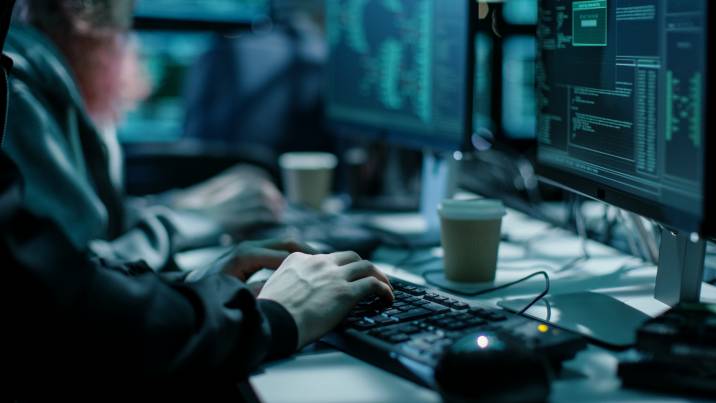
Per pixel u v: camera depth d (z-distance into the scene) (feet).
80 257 2.74
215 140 8.41
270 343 2.86
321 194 6.72
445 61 4.99
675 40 2.93
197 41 8.63
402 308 3.23
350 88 6.59
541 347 2.64
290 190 6.73
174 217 5.33
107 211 5.04
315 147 8.52
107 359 2.60
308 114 8.48
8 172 2.89
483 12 6.56
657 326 2.60
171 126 8.63
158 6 8.40
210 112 8.41
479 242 4.06
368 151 6.84
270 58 8.45
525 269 4.45
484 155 6.57
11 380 2.64
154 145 7.93
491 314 3.06
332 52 6.97
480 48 6.66
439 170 5.50
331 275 3.24
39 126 3.73
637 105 3.23
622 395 2.48
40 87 4.06
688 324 2.60
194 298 2.82
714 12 2.59
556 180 4.09
